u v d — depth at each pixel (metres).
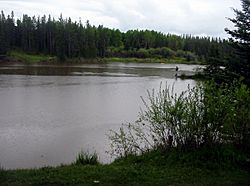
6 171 6.95
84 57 118.88
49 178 6.41
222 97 7.57
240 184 6.16
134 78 55.28
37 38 119.81
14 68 72.31
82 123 20.00
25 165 12.13
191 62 133.62
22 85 39.59
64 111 24.00
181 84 47.41
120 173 6.66
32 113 22.89
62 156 13.30
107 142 15.30
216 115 7.36
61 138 16.23
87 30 128.75
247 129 7.64
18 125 19.11
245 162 7.13
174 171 6.77
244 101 7.58
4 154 13.52
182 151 7.55
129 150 9.44
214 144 7.55
